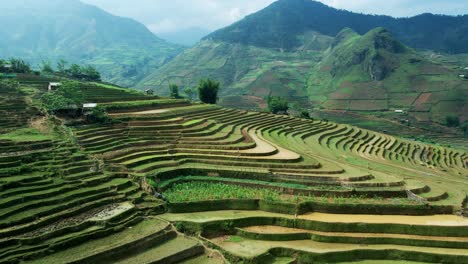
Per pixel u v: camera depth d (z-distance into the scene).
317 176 53.75
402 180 54.22
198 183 52.16
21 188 41.75
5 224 35.06
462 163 99.06
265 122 96.25
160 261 33.78
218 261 35.19
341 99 191.12
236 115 97.69
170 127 70.94
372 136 108.88
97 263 32.44
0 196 39.47
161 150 60.66
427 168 83.00
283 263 36.31
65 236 35.31
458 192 53.34
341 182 52.47
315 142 83.94
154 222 40.28
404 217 44.56
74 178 46.50
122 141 61.38
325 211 45.38
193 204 44.59
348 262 37.31
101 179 47.06
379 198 48.66
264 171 54.75
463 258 37.38
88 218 38.75
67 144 55.50
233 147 64.50
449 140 134.75
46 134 58.84
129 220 39.53
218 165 57.72
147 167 53.16
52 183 44.03
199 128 73.12
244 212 44.88
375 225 41.72
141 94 99.62
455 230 41.16
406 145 106.56
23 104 69.12
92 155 53.84
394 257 38.25
